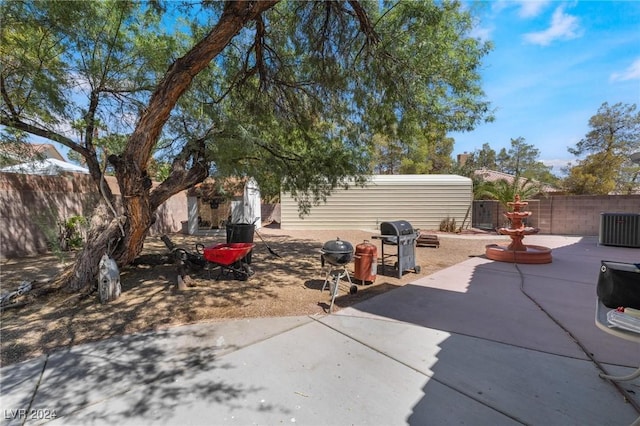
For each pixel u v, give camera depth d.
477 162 37.69
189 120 5.29
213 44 3.98
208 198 13.10
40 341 3.17
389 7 4.73
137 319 3.75
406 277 5.86
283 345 3.11
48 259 7.06
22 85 4.41
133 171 4.36
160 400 2.25
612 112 21.86
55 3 4.02
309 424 2.03
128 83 5.38
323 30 4.96
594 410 2.13
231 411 2.14
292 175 6.57
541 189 13.57
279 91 6.18
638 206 11.21
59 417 2.08
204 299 4.46
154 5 4.32
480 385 2.43
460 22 4.87
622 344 3.08
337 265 4.65
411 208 13.70
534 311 4.01
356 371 2.64
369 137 6.61
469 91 5.60
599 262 7.10
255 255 7.97
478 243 10.25
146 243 9.95
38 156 5.07
